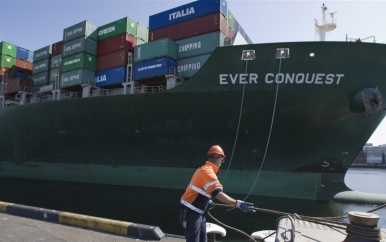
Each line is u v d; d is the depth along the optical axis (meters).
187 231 2.91
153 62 15.47
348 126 12.16
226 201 2.82
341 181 12.83
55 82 20.58
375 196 12.01
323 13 15.38
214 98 12.62
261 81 11.85
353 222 3.15
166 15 16.50
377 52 11.02
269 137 12.73
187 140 13.84
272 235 3.65
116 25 18.12
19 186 16.33
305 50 11.28
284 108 12.01
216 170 3.06
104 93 18.88
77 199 12.78
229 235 7.91
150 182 14.88
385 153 82.19
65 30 19.48
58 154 17.72
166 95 13.32
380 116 11.91
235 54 11.95
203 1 15.23
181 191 14.05
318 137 12.48
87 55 18.36
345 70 11.26
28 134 18.53
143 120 14.20
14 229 5.02
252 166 13.33
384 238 3.44
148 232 4.62
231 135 13.11
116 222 4.96
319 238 3.52
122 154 15.59
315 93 11.57
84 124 15.87
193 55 15.15
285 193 12.89
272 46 11.52
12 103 24.19
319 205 11.84
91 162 16.64
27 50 25.89
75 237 4.64
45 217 5.64
